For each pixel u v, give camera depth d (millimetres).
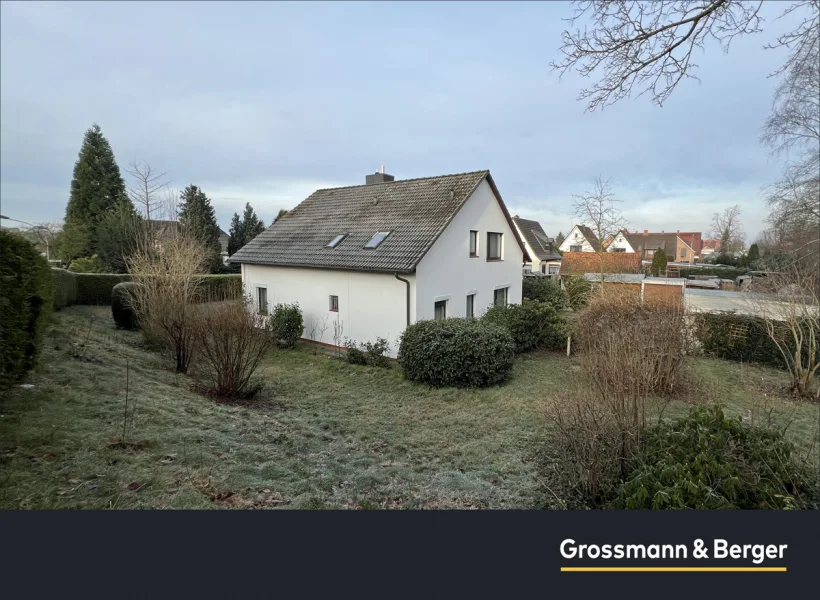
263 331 8703
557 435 5309
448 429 7184
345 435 6695
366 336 13594
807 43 5219
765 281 11633
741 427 4473
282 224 18047
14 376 5605
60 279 16453
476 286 15531
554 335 13922
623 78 5535
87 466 3961
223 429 5852
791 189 19547
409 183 16516
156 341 10562
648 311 10914
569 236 55844
